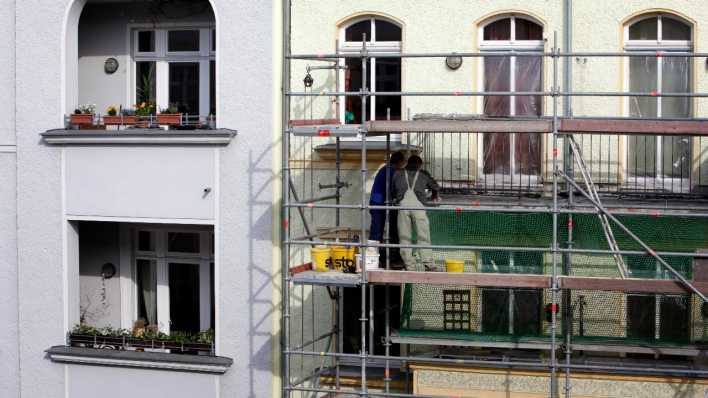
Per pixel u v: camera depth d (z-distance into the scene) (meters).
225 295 16.97
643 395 14.75
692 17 16.33
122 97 18.86
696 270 14.41
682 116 16.66
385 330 16.03
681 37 16.59
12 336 18.16
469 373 15.15
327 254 15.50
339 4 17.31
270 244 16.77
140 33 18.91
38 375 17.81
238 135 16.88
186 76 18.73
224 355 16.98
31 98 17.78
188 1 18.52
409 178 15.21
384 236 15.81
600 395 14.88
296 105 17.50
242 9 16.86
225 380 16.98
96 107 18.97
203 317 18.48
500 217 14.97
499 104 17.14
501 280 14.50
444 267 15.27
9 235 18.11
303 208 16.81
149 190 17.19
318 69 17.16
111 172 17.34
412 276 14.73
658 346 14.59
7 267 18.12
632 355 15.86
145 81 18.77
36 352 17.83
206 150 16.95
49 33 17.72
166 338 17.31
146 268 18.81
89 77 19.00
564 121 14.42
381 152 16.84
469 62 16.98
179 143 17.00
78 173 17.52
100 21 18.94
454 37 17.02
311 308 17.12
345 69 17.48
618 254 14.37
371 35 17.42
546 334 14.83
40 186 17.72
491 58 17.11
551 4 16.72
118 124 17.81
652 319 14.62
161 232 18.69
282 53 16.72
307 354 15.29
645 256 14.50
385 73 17.44
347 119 17.42
